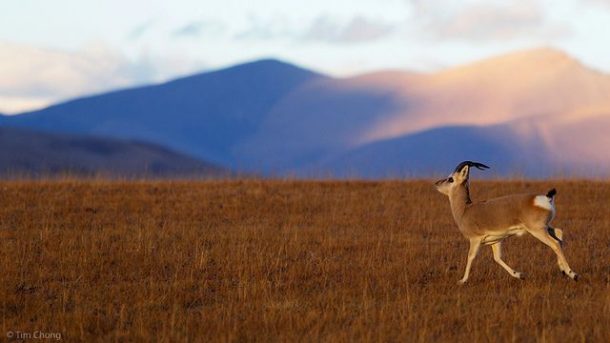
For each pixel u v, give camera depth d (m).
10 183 101.94
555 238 54.41
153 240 71.56
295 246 68.44
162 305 50.75
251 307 49.75
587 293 51.41
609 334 42.44
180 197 94.62
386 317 46.34
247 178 109.62
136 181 106.12
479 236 56.47
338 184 103.44
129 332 44.66
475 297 51.50
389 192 98.69
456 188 58.31
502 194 98.56
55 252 65.25
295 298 51.75
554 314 46.47
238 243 70.06
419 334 43.19
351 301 51.00
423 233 76.44
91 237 72.00
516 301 49.94
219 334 44.00
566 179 107.31
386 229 78.19
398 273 58.50
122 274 59.56
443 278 57.69
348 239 71.88
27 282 56.62
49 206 88.75
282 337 43.38
